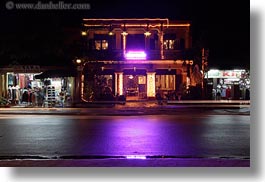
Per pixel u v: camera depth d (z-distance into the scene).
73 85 37.03
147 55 39.44
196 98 37.91
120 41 40.47
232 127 19.14
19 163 10.02
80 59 36.59
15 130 17.88
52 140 14.73
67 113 27.73
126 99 40.56
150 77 39.72
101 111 29.00
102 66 38.91
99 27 39.56
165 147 13.12
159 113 27.86
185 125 19.97
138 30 40.50
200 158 10.93
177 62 39.22
